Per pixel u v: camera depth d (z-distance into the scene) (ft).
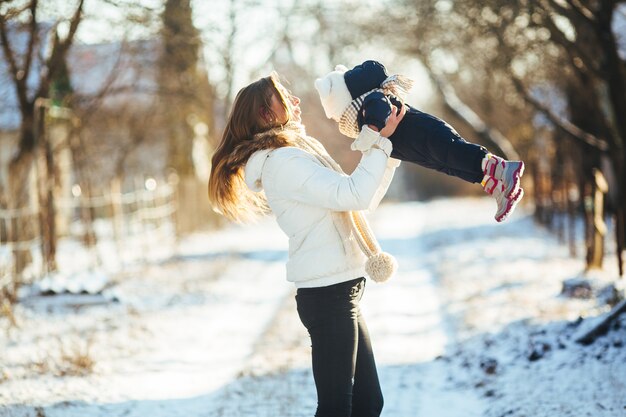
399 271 47.29
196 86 74.23
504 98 95.61
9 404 19.93
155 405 20.53
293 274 12.21
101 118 75.51
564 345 21.76
